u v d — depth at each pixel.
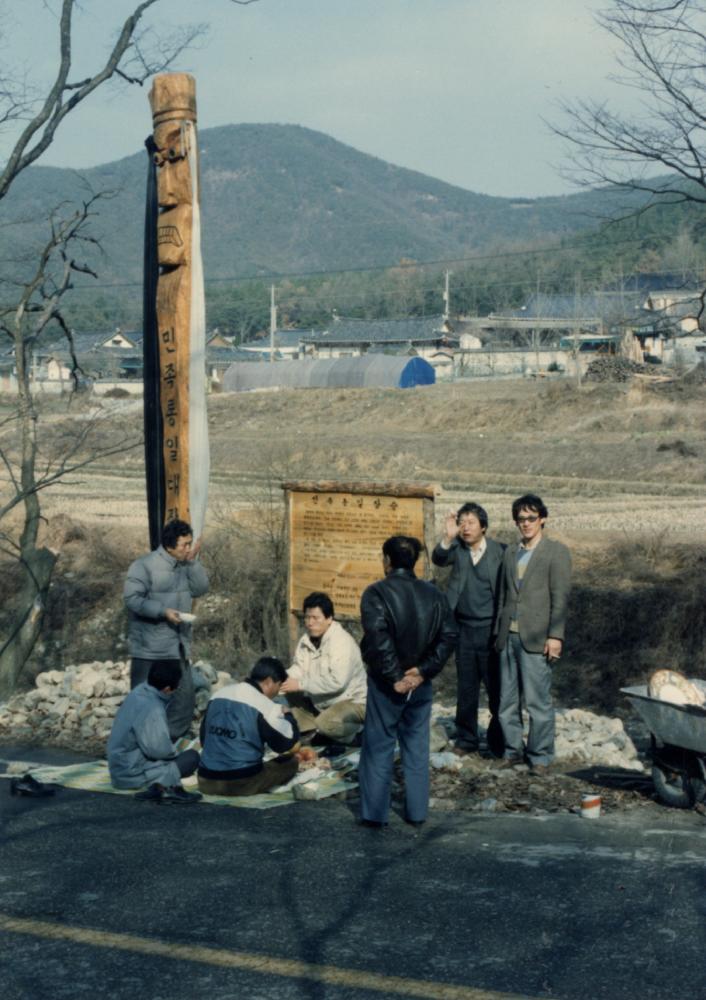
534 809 7.42
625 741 9.58
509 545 9.01
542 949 4.61
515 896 5.31
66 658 21.02
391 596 6.71
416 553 6.92
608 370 53.16
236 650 18.33
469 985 4.25
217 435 56.84
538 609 8.39
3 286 14.33
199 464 10.43
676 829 6.76
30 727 11.04
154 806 7.53
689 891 5.34
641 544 20.77
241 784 7.83
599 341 65.06
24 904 5.29
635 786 8.06
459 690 9.16
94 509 30.83
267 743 7.96
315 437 50.00
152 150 10.50
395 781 8.09
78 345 78.50
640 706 7.50
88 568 23.95
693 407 45.88
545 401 50.94
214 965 4.48
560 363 80.19
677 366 50.03
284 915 5.07
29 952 4.67
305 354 111.62
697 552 20.02
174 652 9.38
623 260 72.00
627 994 4.15
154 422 10.69
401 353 101.69
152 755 7.93
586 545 21.53
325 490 10.79
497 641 8.62
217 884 5.56
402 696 6.77
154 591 9.30
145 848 6.29
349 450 44.19
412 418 54.09
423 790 6.88
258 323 162.12
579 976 4.32
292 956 4.57
